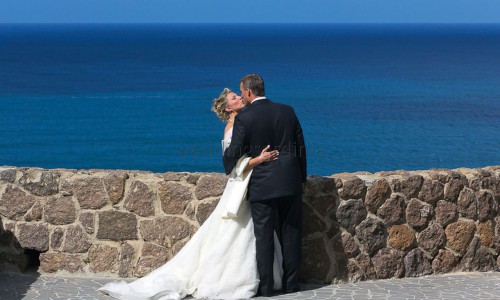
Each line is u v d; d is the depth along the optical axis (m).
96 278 7.04
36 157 33.84
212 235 6.70
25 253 7.23
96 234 7.09
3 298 6.41
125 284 6.62
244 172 6.64
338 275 7.00
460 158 33.53
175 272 6.68
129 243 7.07
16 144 36.88
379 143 37.12
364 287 6.86
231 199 6.59
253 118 6.61
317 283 7.00
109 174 7.08
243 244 6.62
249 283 6.59
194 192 7.00
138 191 7.04
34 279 6.98
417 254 7.21
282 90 62.94
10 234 7.16
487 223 7.43
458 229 7.32
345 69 89.19
